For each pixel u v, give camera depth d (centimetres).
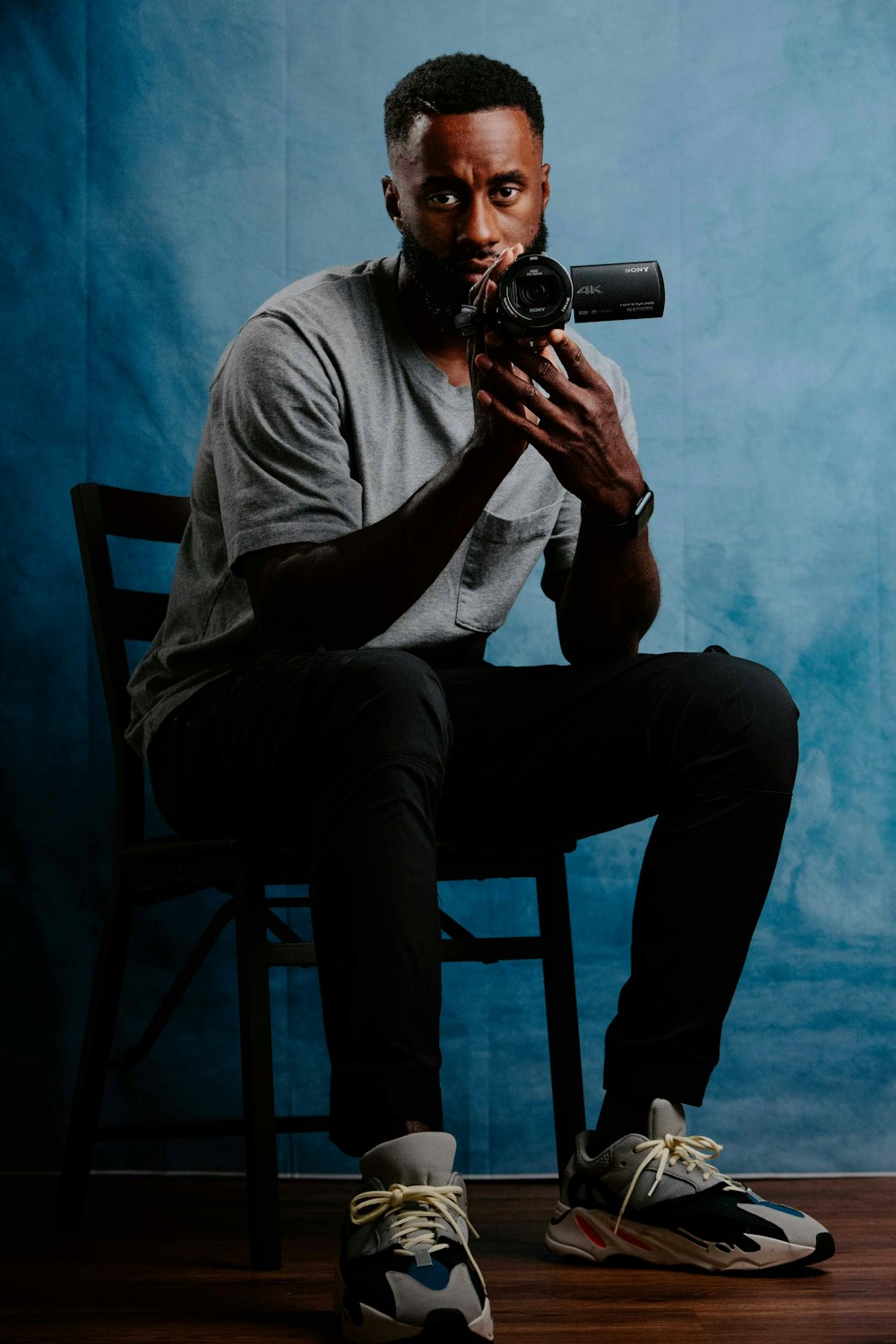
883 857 189
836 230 197
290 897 179
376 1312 89
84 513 153
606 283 125
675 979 117
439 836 133
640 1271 116
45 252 196
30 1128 186
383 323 143
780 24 199
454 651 146
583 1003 187
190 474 195
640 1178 116
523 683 131
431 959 99
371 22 198
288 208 197
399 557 117
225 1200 164
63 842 190
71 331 196
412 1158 95
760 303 196
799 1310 102
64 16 198
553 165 197
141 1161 185
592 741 126
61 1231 142
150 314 196
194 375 196
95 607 151
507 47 198
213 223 197
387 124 142
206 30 199
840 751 191
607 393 119
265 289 196
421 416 142
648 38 198
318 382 133
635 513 128
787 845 189
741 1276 114
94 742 192
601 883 190
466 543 144
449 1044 186
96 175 197
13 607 193
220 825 126
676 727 122
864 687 192
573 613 139
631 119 197
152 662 142
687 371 195
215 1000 187
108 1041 145
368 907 98
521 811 132
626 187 197
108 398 195
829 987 187
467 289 137
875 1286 110
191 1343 94
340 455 131
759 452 195
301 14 198
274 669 116
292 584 120
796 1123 184
